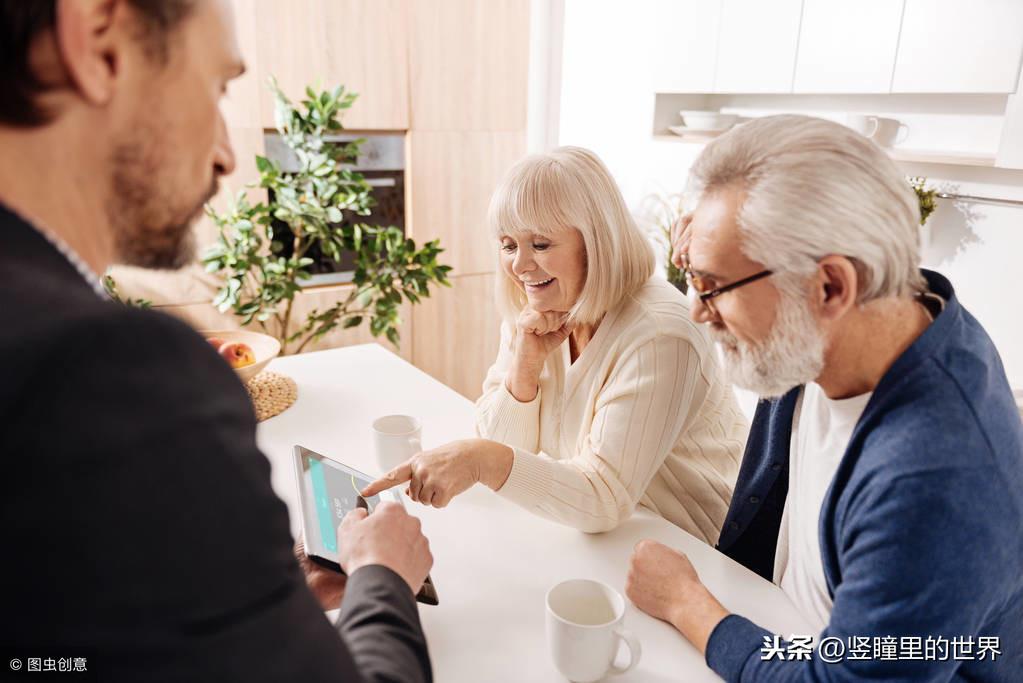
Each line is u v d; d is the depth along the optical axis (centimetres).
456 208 332
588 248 117
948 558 66
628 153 363
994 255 240
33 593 33
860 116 259
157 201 46
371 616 59
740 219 72
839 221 68
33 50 38
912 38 235
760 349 76
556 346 132
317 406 156
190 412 37
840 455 83
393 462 123
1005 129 217
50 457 33
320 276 310
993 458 69
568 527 112
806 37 265
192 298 280
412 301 288
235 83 269
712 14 298
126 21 40
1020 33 209
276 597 40
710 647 83
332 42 284
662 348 115
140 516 34
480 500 119
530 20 332
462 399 161
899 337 76
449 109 317
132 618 35
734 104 332
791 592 99
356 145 274
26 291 35
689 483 128
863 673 70
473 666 82
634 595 94
